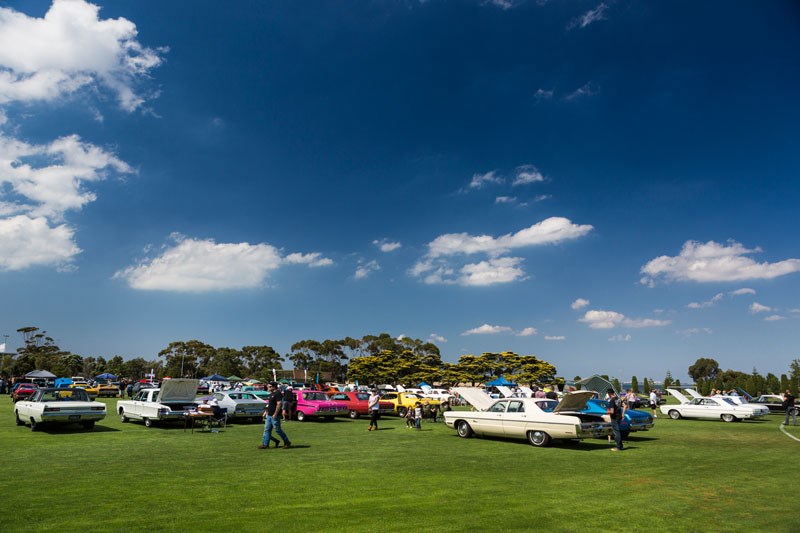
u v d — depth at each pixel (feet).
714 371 345.92
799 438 60.49
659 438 60.23
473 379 241.96
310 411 77.87
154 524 21.57
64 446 46.47
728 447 51.21
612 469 37.22
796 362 218.79
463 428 58.29
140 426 65.98
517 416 52.80
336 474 33.88
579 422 47.80
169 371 354.54
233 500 26.05
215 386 190.29
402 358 253.44
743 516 24.32
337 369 348.18
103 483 30.04
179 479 31.45
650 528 22.21
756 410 89.45
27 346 357.82
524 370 234.79
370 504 25.61
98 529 20.81
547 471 36.17
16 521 21.85
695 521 23.40
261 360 370.53
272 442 51.06
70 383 169.37
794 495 28.81
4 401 124.88
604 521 23.09
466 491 28.99
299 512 23.84
